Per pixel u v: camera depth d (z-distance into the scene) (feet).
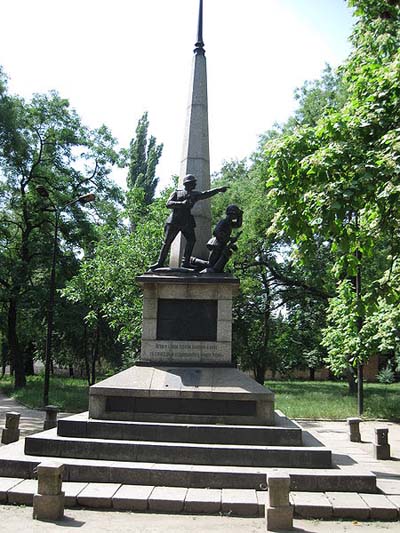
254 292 108.37
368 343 65.98
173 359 36.04
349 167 28.25
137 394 33.27
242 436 31.32
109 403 33.42
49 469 23.89
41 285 100.17
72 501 25.35
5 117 90.99
